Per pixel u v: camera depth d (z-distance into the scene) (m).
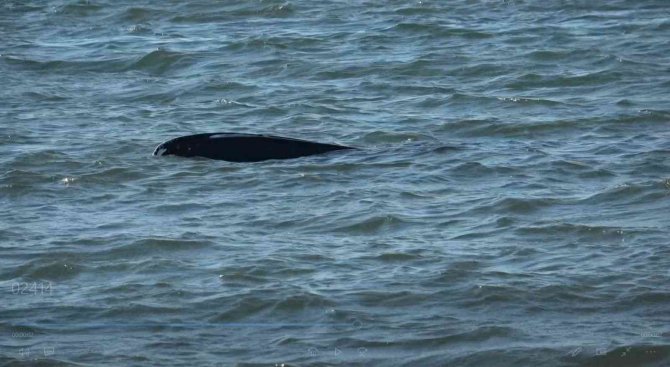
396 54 96.44
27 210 56.44
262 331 42.16
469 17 111.25
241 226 53.75
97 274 47.75
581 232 51.91
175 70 93.94
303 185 60.41
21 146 68.19
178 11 116.94
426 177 61.56
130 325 42.69
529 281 46.03
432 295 44.97
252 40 101.12
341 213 55.34
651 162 63.53
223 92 85.25
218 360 39.75
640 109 76.81
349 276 46.97
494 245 50.56
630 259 48.31
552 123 73.19
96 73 92.50
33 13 117.12
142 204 57.47
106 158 65.44
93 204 57.56
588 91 83.69
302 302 44.31
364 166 63.72
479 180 61.00
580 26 105.50
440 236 52.00
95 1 120.75
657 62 91.62
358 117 77.06
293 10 116.44
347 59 94.94
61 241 51.34
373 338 41.34
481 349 40.44
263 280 46.59
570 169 62.69
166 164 64.31
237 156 65.31
